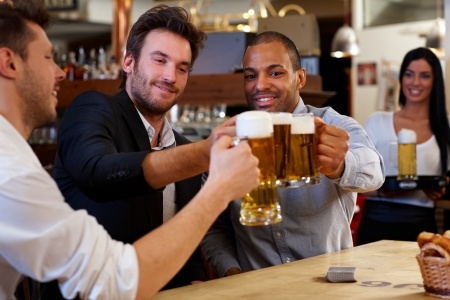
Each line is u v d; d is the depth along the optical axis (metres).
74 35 9.12
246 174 1.66
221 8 9.54
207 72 4.96
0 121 1.60
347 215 2.74
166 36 2.34
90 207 2.17
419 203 3.72
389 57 8.91
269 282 1.98
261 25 5.06
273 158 1.72
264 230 2.65
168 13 2.38
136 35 2.38
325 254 2.45
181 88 2.42
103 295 1.52
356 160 2.33
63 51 9.16
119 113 2.28
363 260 2.30
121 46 7.58
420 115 3.94
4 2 1.67
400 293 1.81
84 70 5.61
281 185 1.83
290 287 1.91
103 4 8.77
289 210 2.62
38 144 5.73
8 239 1.48
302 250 2.63
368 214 3.81
